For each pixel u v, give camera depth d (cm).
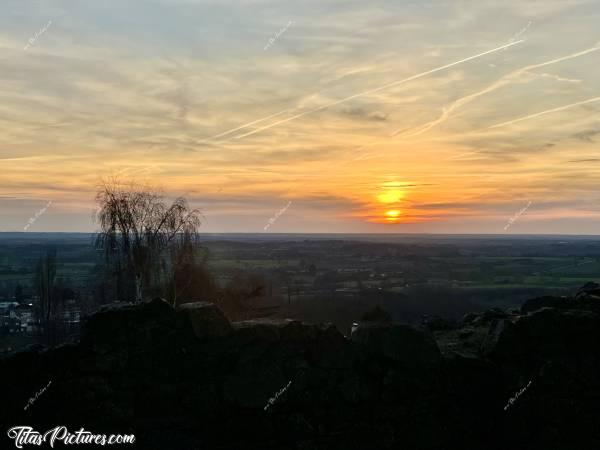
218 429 681
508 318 788
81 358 687
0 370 674
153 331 698
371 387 712
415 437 706
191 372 695
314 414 695
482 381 740
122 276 1967
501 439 725
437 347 734
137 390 682
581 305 843
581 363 749
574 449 722
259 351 706
